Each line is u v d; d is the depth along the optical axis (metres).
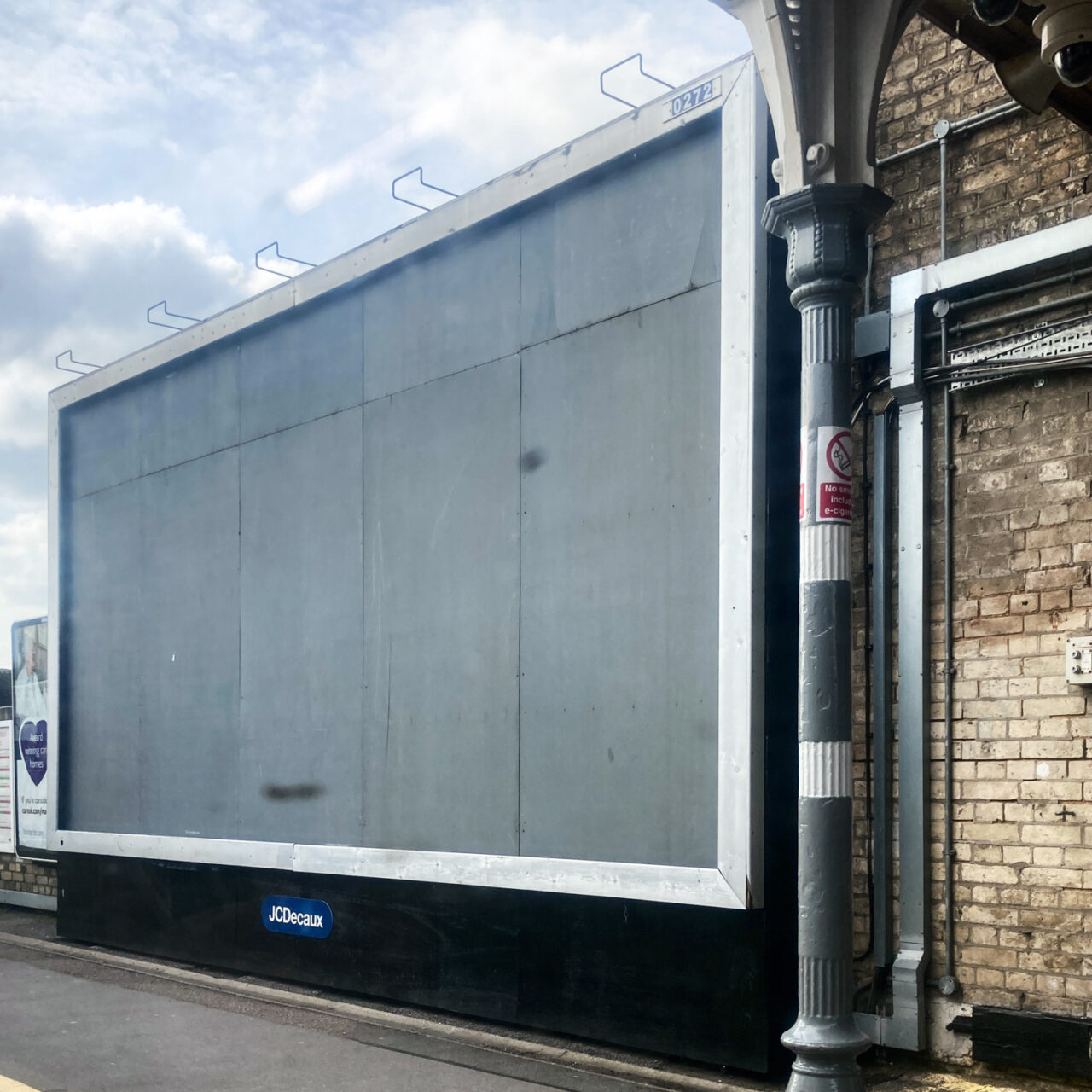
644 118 6.02
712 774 5.43
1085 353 4.92
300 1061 5.80
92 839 9.73
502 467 6.64
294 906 7.77
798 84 4.10
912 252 5.67
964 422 5.38
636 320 6.02
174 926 8.87
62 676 10.41
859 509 5.74
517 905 6.28
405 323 7.38
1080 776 4.84
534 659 6.32
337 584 7.66
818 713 3.93
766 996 5.16
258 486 8.42
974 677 5.23
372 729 7.27
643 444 5.91
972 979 5.11
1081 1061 4.66
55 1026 6.74
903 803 5.36
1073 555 4.96
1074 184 5.09
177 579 9.16
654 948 5.61
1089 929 4.77
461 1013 6.63
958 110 5.53
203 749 8.70
